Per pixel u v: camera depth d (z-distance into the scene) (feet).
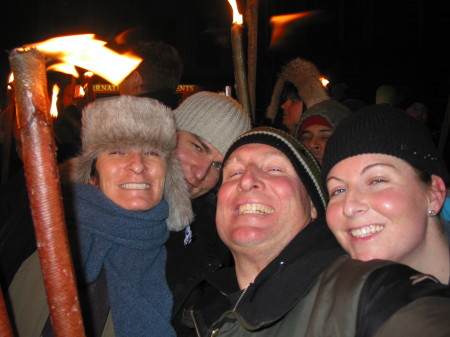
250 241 2.34
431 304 1.45
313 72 4.74
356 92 24.99
